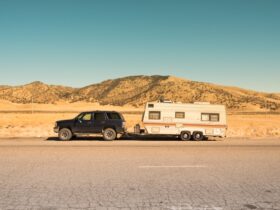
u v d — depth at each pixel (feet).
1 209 22.74
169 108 79.25
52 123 149.07
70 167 37.58
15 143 65.00
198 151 52.65
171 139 81.87
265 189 28.19
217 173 34.68
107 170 35.94
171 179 31.78
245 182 30.68
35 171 35.19
